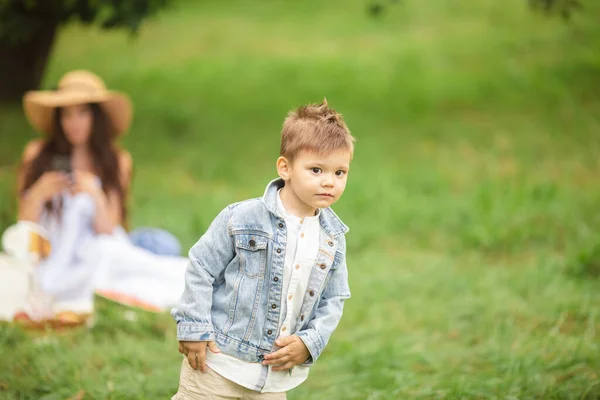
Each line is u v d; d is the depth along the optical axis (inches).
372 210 439.2
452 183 490.0
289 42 892.0
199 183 506.0
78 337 273.3
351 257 375.6
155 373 242.7
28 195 305.6
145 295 298.4
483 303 305.4
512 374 235.6
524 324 286.5
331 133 157.9
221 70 780.6
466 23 910.4
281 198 166.2
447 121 621.0
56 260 295.9
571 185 467.2
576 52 758.5
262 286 162.6
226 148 577.6
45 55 624.1
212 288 164.4
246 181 512.7
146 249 330.0
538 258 360.2
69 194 306.3
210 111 659.4
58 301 291.3
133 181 495.5
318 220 165.9
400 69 756.0
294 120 162.4
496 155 539.2
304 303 165.5
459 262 366.0
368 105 669.9
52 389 231.0
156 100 684.1
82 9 557.0
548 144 553.0
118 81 743.7
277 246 161.9
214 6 1091.3
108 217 310.5
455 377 237.9
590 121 587.5
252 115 654.5
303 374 169.9
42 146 320.5
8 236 297.6
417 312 301.1
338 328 291.7
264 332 163.2
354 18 983.6
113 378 237.1
